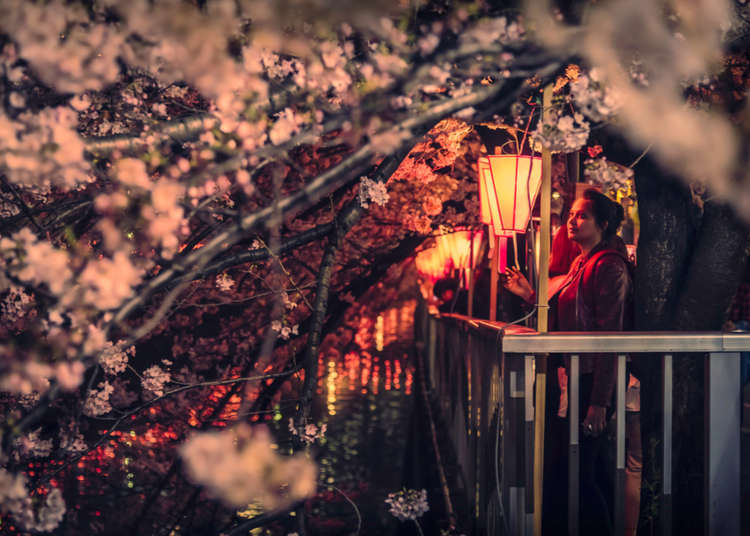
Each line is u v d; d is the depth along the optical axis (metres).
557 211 5.54
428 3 3.05
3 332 3.71
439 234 8.20
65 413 5.25
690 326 4.78
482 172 4.62
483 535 4.37
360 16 2.30
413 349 18.91
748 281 8.92
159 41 2.21
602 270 4.21
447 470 6.36
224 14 2.15
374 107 2.56
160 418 6.98
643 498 4.58
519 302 5.88
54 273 2.32
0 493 2.47
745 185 2.91
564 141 3.09
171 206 2.45
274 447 5.98
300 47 2.63
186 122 3.06
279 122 2.64
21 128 2.27
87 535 5.51
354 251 8.33
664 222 4.75
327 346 13.16
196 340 7.37
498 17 2.68
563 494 4.33
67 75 2.17
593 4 2.67
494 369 3.99
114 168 2.56
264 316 7.69
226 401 7.12
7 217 3.89
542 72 2.60
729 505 3.64
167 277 2.65
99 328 2.54
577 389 3.60
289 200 2.70
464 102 2.72
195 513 5.85
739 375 3.63
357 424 10.19
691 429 4.68
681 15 2.56
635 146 4.50
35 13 2.06
